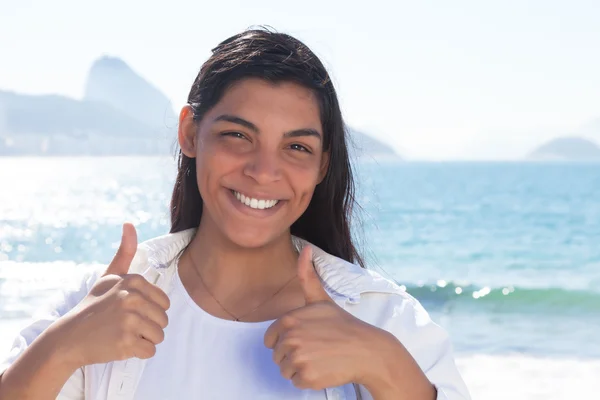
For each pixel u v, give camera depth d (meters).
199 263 2.25
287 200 2.08
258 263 2.20
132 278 1.88
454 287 14.72
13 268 15.61
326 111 2.12
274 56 2.05
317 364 1.79
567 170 82.88
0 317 10.77
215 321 2.12
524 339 10.52
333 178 2.34
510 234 23.81
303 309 1.85
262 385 2.03
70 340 1.84
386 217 28.22
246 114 2.01
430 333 2.10
